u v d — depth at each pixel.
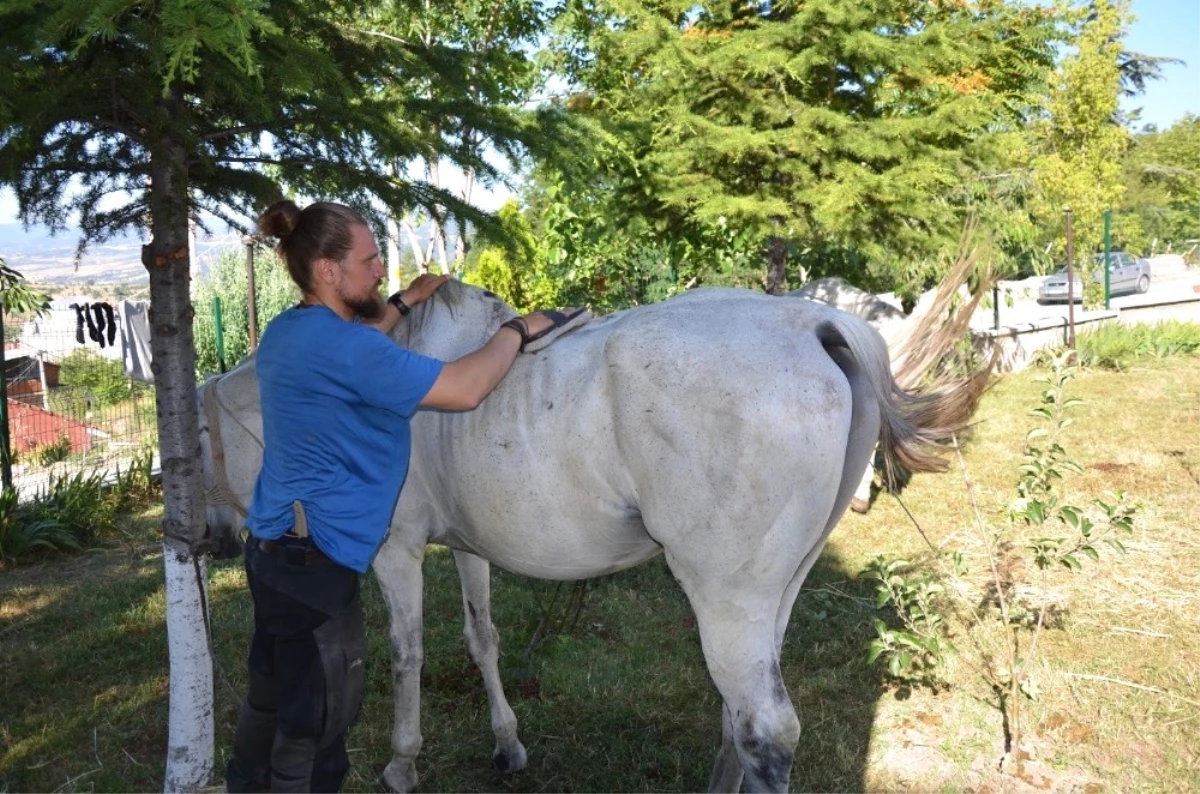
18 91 2.11
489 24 9.98
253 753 2.42
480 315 2.85
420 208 2.91
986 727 3.40
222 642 4.50
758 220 6.17
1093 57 21.88
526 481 2.49
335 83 2.41
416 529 2.88
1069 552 3.54
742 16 6.47
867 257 6.90
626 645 4.30
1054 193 20.52
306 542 2.17
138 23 1.85
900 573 4.93
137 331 8.43
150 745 3.60
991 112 5.98
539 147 2.91
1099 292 13.92
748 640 2.33
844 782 3.12
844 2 5.52
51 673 4.25
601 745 3.43
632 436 2.30
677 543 2.31
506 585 5.14
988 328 10.81
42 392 8.84
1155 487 6.18
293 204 2.22
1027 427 8.04
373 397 2.11
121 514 7.10
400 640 3.00
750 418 2.20
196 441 2.91
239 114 2.74
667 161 6.29
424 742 3.53
